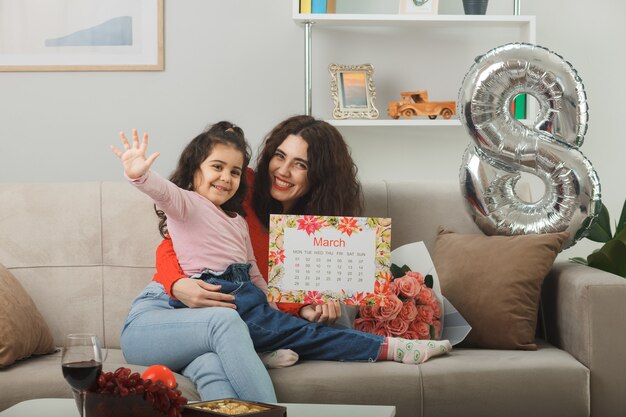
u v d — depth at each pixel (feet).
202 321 6.68
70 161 10.97
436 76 11.09
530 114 10.46
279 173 8.18
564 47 11.17
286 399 6.81
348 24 10.75
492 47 11.08
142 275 8.48
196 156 7.66
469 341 7.99
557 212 8.58
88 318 8.42
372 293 7.27
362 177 11.13
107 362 7.30
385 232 7.28
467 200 8.85
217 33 10.98
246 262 7.71
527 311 7.84
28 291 8.38
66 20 10.89
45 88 10.94
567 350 7.66
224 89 11.00
